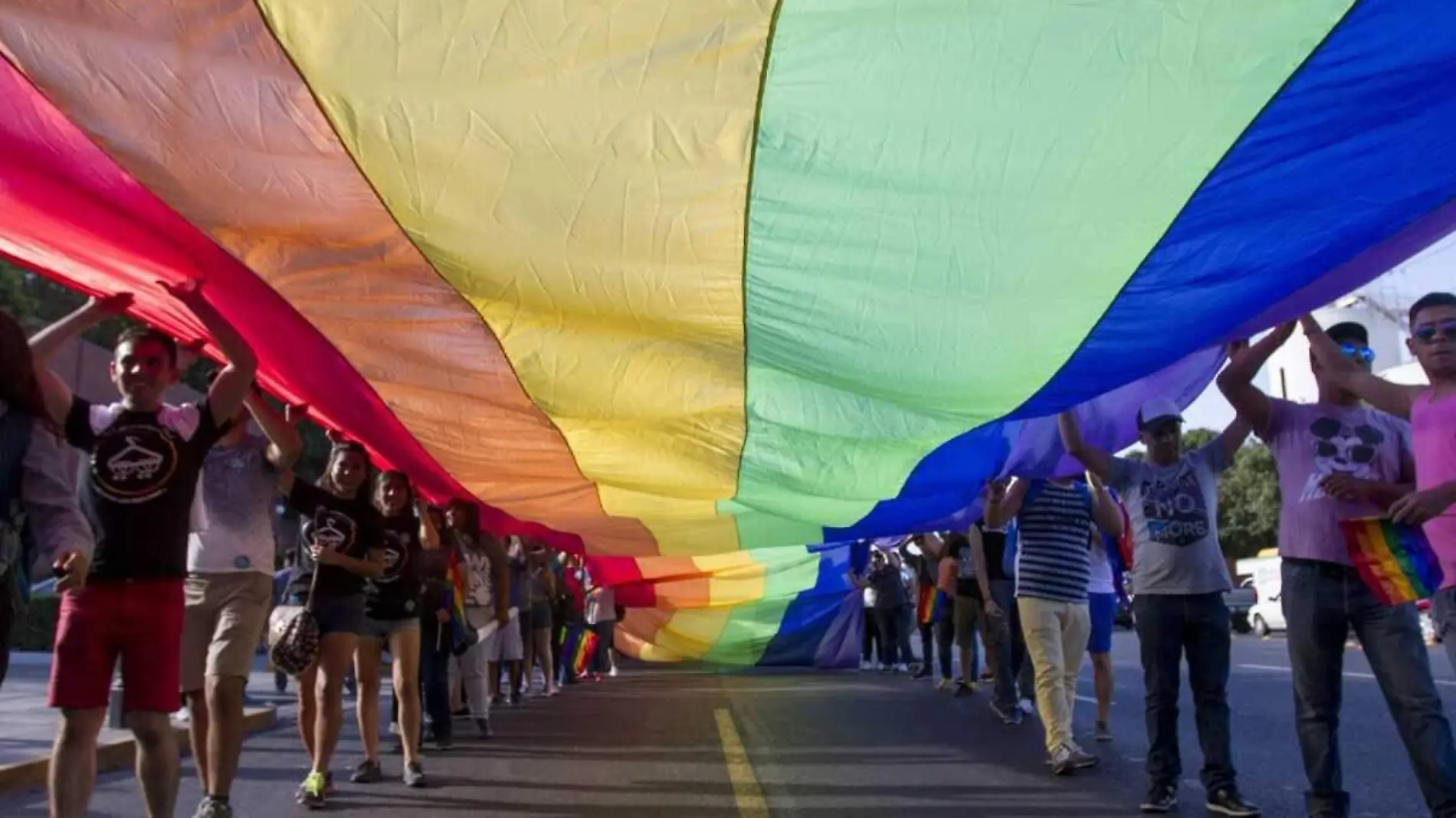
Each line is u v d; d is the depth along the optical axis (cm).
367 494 704
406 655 756
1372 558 485
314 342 623
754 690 1446
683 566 1662
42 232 536
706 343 563
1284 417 548
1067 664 793
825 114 395
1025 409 605
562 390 660
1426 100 371
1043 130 393
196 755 593
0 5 384
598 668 1723
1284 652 2167
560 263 496
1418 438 476
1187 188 410
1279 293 476
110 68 410
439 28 378
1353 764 790
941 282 473
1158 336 505
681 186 434
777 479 813
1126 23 352
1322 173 403
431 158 436
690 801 698
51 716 951
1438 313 466
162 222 500
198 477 509
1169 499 625
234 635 571
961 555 1330
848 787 738
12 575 374
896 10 355
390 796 716
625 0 361
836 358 547
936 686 1475
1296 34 350
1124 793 702
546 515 1032
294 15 377
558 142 420
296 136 431
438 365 638
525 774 794
